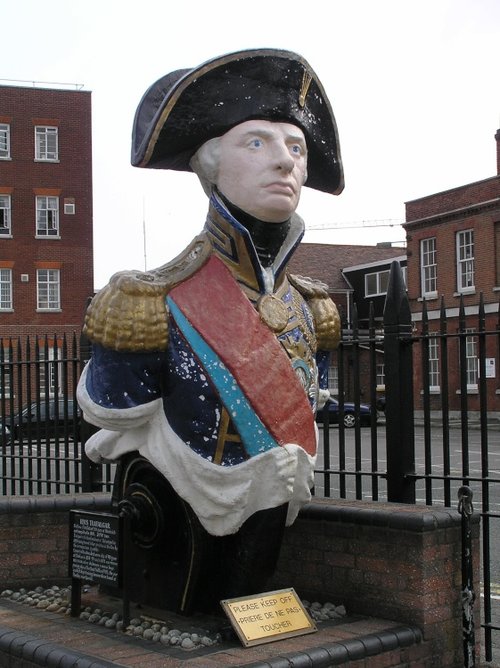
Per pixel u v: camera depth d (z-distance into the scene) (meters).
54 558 5.75
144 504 4.61
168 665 3.75
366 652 4.18
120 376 4.37
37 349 7.62
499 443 19.50
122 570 4.45
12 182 33.38
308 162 5.05
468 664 4.52
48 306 33.66
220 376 4.32
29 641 4.20
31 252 33.50
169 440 4.36
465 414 5.02
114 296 4.36
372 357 5.58
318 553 5.02
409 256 30.34
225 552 4.54
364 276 35.78
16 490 11.36
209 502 4.32
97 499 5.84
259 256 4.66
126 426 4.47
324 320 5.20
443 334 5.18
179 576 4.60
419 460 16.53
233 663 3.78
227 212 4.47
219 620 4.50
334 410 22.39
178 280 4.48
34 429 11.27
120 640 4.27
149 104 4.92
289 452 4.38
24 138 33.56
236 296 4.49
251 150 4.46
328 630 4.43
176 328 4.39
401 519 4.56
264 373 4.41
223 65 4.41
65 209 33.91
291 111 4.55
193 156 4.73
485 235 27.27
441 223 28.94
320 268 37.56
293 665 3.85
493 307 26.41
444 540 4.59
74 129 34.06
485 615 4.85
